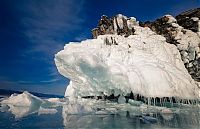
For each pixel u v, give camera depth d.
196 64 17.03
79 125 8.90
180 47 17.48
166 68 14.98
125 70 14.13
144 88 13.47
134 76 13.72
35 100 15.66
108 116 10.96
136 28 18.17
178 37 17.81
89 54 13.99
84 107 13.66
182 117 10.84
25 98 15.62
